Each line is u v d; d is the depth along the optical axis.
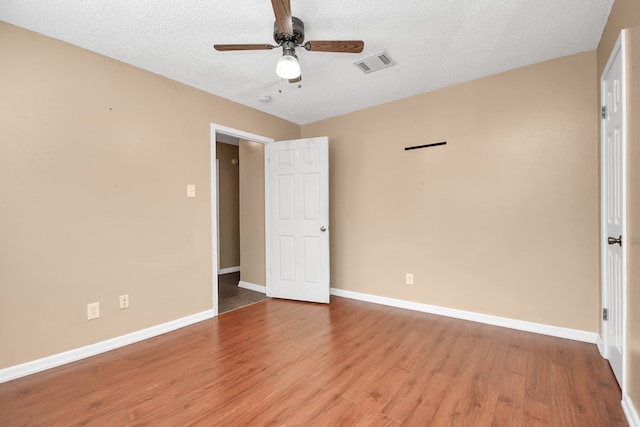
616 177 1.84
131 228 2.48
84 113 2.23
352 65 2.54
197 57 2.39
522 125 2.60
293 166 3.66
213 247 3.08
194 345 2.42
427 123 3.11
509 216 2.67
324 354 2.25
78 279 2.20
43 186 2.04
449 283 3.00
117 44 2.20
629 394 1.55
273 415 1.59
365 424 1.51
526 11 1.87
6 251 1.90
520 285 2.63
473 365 2.06
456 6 1.82
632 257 1.55
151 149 2.62
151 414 1.60
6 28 1.92
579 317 2.39
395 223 3.34
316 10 1.83
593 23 1.99
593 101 2.31
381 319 2.95
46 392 1.79
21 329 1.96
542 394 1.73
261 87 2.97
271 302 3.58
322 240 3.51
